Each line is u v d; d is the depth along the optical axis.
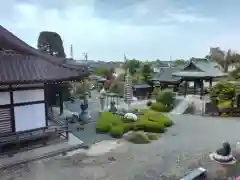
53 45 32.12
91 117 25.38
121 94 37.97
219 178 12.36
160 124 20.69
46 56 18.66
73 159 14.30
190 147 16.67
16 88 15.47
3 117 15.22
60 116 24.89
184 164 13.89
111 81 49.56
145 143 17.41
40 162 13.79
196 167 13.54
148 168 13.29
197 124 23.14
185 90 37.19
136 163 13.91
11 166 13.16
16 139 14.80
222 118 25.75
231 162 14.23
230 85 28.64
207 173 12.84
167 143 17.50
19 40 17.17
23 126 16.03
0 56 15.91
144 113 25.67
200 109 28.83
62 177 12.12
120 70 70.25
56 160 14.12
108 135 19.17
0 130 15.16
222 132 20.39
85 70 18.55
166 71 44.00
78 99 40.47
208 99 31.11
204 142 17.75
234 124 23.11
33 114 16.41
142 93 41.72
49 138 16.61
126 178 12.11
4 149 14.71
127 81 26.94
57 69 17.42
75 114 24.41
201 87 34.84
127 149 16.12
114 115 25.09
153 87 44.31
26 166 13.26
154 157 14.84
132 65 67.31
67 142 16.66
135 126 20.53
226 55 73.69
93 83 59.72
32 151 14.95
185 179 11.62
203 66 36.81
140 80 45.69
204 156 15.12
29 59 16.94
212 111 27.42
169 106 30.45
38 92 16.50
